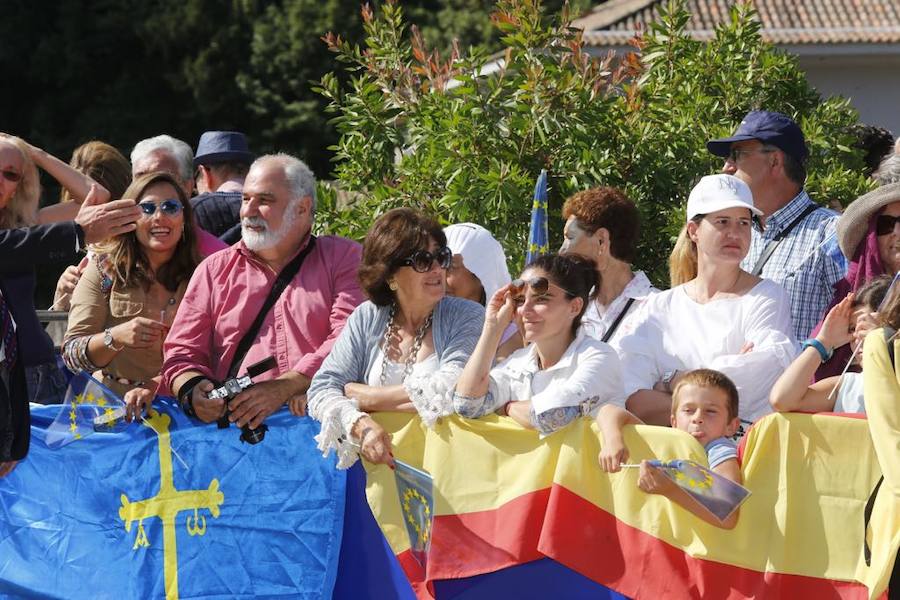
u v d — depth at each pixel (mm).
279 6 95750
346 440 16266
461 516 15898
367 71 28719
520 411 15727
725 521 14516
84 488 17953
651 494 14844
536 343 16047
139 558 17609
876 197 17344
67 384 18609
